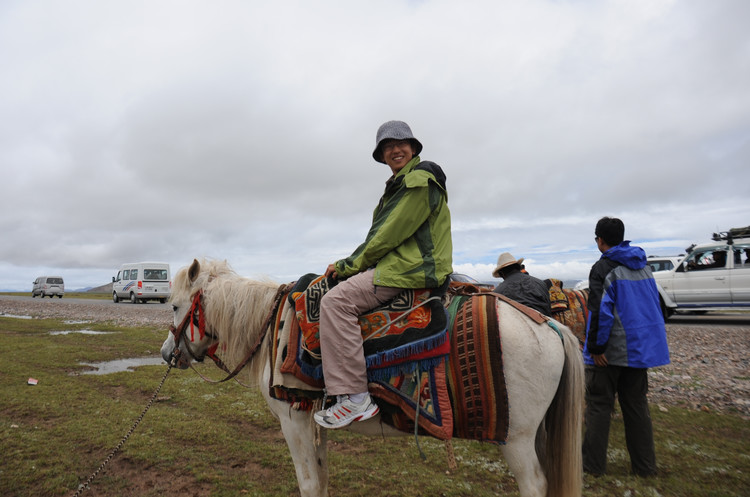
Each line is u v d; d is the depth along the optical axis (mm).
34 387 5918
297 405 2361
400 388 2152
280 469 3672
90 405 5180
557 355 2217
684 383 6219
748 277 11719
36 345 9570
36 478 3314
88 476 3408
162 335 11516
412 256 2188
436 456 3980
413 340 2146
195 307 2943
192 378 6840
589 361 3582
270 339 2582
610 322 3271
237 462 3787
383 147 2551
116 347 9602
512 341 2148
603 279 3357
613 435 4414
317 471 2469
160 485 3328
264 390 2562
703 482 3324
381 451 4121
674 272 12914
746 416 4848
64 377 6648
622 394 3498
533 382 2139
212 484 3363
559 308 4594
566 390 2258
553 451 2281
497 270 4352
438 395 2115
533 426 2154
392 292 2219
